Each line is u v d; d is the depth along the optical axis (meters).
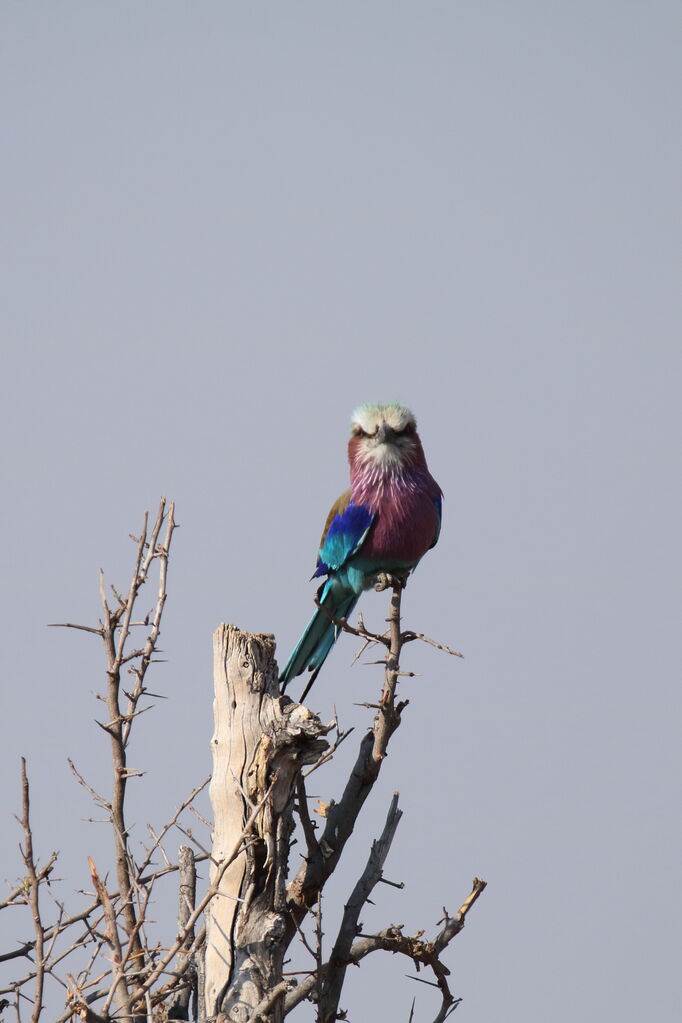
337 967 13.00
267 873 11.54
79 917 11.66
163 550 11.83
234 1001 11.17
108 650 11.41
